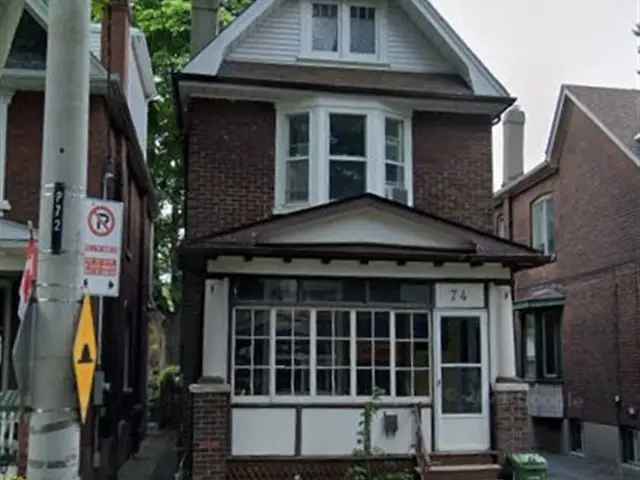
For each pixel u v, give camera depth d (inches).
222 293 486.6
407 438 496.4
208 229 549.3
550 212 839.7
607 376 700.7
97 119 527.2
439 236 506.6
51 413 201.3
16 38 527.8
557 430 799.1
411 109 583.8
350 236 498.3
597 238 725.3
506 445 500.7
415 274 508.4
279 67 587.8
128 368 710.5
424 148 586.2
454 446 500.7
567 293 784.9
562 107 785.6
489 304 517.7
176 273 1146.0
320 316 501.4
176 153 1059.9
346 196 559.8
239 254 472.7
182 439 599.5
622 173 680.4
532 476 481.4
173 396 1016.2
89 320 207.9
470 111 590.2
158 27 994.7
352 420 492.7
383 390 498.9
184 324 586.2
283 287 499.8
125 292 665.0
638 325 648.4
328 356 498.3
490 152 593.3
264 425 483.8
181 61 1009.5
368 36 608.7
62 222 207.5
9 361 528.1
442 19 595.2
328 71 592.4
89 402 209.0
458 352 511.8
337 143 565.9
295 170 565.6
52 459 199.9
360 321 504.7
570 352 776.3
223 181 556.1
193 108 561.0
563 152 797.9
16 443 439.2
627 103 753.0
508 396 506.3
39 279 206.5
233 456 476.1
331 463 485.1
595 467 679.1
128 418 705.0
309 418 489.1
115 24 644.7
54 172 209.2
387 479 475.2
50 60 213.0
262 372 490.3
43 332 203.0
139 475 611.2
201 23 647.8
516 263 508.1
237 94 560.7
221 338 482.6
